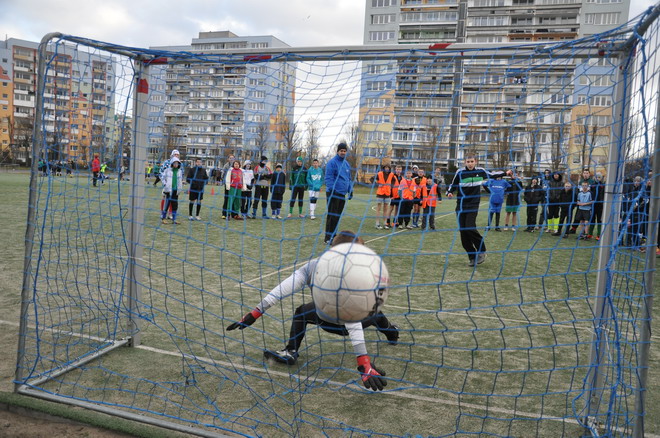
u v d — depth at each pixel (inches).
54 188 155.6
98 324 163.9
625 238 108.2
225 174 495.8
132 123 147.2
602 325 110.1
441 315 194.4
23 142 2084.2
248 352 148.3
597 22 2556.6
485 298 225.0
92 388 122.4
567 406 120.0
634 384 129.5
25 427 106.1
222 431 104.2
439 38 2810.0
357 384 129.0
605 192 109.8
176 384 125.6
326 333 167.3
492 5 2677.2
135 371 133.0
